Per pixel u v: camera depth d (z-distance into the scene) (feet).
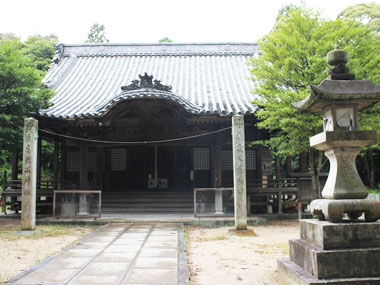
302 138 38.73
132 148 61.41
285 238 30.89
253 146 54.34
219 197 42.47
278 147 42.14
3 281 17.65
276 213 48.60
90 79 63.21
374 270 14.84
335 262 14.78
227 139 48.80
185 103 43.32
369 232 15.43
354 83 16.99
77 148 56.65
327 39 35.65
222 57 71.56
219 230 36.94
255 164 55.47
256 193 46.42
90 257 22.77
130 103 44.60
